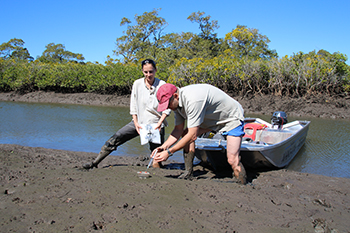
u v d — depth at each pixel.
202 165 6.38
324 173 6.11
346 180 5.38
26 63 36.34
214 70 24.14
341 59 20.86
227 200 3.70
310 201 4.04
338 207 3.88
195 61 25.52
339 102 18.45
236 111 4.16
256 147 5.33
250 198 3.85
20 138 9.17
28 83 33.34
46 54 72.19
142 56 49.94
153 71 5.00
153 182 4.12
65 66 33.09
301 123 9.31
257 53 39.50
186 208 3.34
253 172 5.89
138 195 3.61
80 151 7.52
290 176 5.54
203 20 52.91
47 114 16.38
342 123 14.11
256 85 23.00
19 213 3.00
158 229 2.84
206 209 3.37
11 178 4.12
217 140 5.96
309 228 3.12
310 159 7.21
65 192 3.60
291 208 3.68
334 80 20.20
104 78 29.77
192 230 2.87
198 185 4.20
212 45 51.25
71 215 3.01
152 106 5.09
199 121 3.76
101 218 2.98
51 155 6.56
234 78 23.97
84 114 16.67
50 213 3.03
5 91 35.16
